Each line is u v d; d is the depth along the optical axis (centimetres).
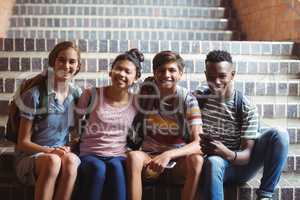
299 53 451
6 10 535
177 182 274
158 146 268
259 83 391
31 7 571
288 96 394
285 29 495
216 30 582
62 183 239
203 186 249
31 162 249
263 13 543
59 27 553
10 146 323
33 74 399
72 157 243
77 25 553
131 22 560
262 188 260
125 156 258
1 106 355
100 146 258
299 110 371
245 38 575
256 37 559
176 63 260
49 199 238
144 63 408
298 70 425
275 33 517
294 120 372
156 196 274
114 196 244
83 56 432
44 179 237
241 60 422
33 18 553
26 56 428
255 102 381
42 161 242
